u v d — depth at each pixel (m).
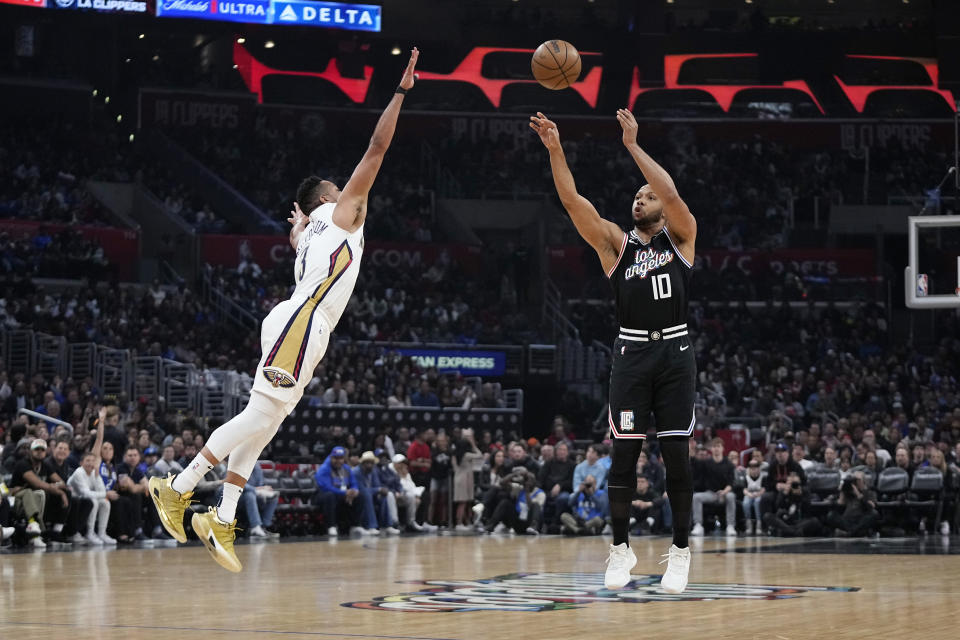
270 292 28.58
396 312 29.28
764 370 27.83
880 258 32.34
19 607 6.14
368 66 36.91
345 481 16.86
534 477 17.78
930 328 32.34
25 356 22.77
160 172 33.03
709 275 31.94
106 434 15.64
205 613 5.81
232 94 35.09
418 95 37.28
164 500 5.35
